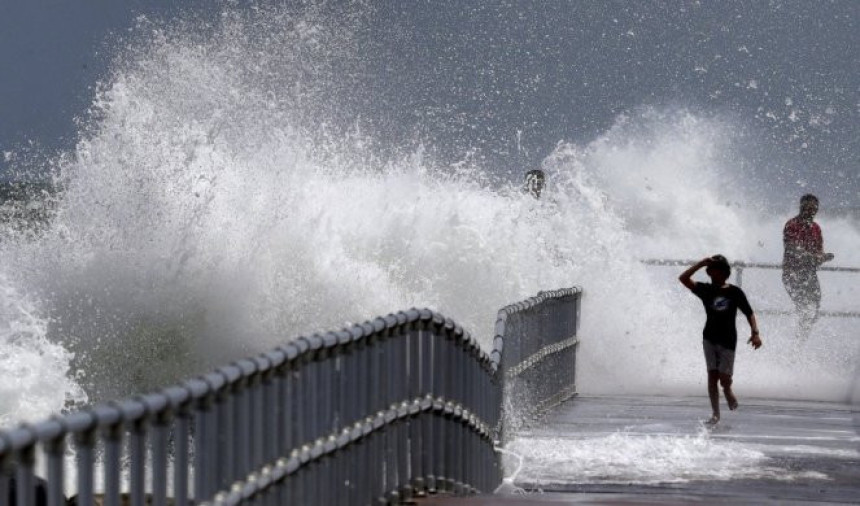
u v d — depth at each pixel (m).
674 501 38.03
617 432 55.94
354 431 28.31
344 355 27.83
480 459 40.75
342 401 27.62
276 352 22.89
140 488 17.25
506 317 48.34
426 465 34.81
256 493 21.89
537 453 49.25
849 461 48.84
